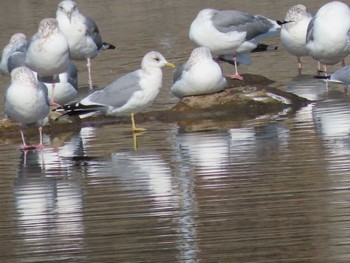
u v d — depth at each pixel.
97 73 22.47
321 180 13.32
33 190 13.80
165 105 18.61
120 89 16.89
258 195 12.88
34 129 17.25
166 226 11.95
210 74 17.88
